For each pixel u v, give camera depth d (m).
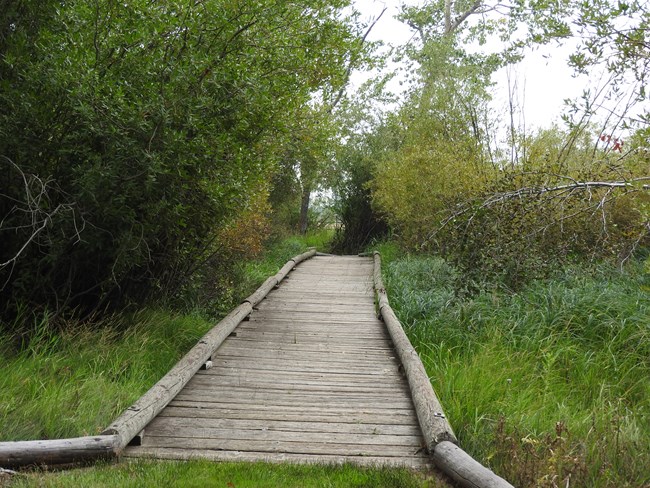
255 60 7.85
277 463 4.43
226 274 12.25
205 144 7.33
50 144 6.93
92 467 4.22
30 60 6.76
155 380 6.79
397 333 8.31
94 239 7.25
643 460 4.70
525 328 8.10
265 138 9.07
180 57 7.27
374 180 22.78
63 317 7.57
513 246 7.05
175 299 10.15
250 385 6.53
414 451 4.82
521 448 4.73
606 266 9.32
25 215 6.89
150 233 7.76
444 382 6.54
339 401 6.05
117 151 6.82
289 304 11.83
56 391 5.39
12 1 6.60
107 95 6.79
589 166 7.57
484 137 15.19
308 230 31.45
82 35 6.96
